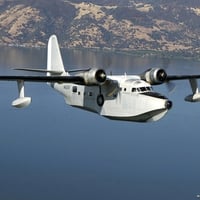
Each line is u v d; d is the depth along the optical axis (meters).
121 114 148.38
